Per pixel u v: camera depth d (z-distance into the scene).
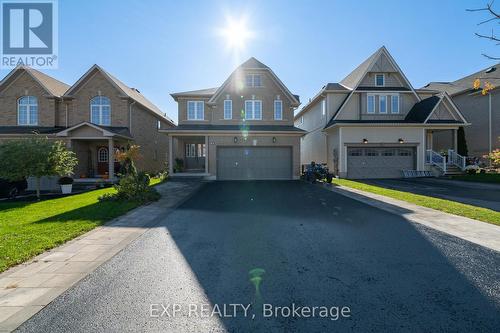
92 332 2.92
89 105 21.33
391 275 4.25
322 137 25.31
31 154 12.63
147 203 10.72
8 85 21.12
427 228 6.92
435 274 4.28
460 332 2.89
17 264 4.65
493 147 23.73
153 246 5.63
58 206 10.37
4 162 12.39
